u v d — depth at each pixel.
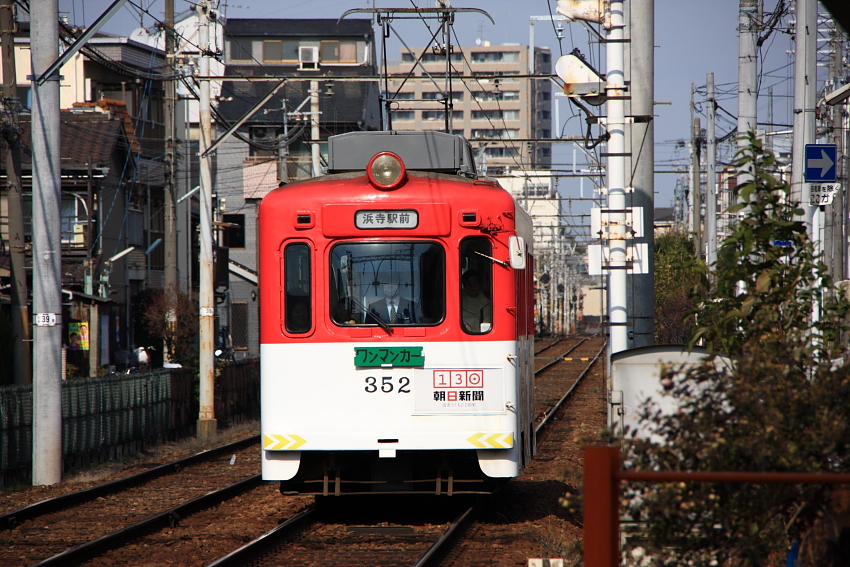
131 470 56.19
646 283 46.47
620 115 41.16
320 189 35.44
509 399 34.62
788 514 19.36
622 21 41.19
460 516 36.84
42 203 49.50
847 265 72.56
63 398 55.28
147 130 128.12
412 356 34.56
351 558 30.77
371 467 35.97
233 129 71.94
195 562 30.44
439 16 59.41
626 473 15.04
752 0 71.50
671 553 18.11
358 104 176.38
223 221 176.12
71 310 87.12
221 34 152.50
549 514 39.41
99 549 32.22
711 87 102.19
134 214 117.81
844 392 18.53
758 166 25.64
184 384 77.56
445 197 34.94
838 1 23.69
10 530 36.81
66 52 48.88
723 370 20.14
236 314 176.38
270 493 45.97
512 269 34.97
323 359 34.81
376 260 34.97
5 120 58.53
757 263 25.03
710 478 14.83
